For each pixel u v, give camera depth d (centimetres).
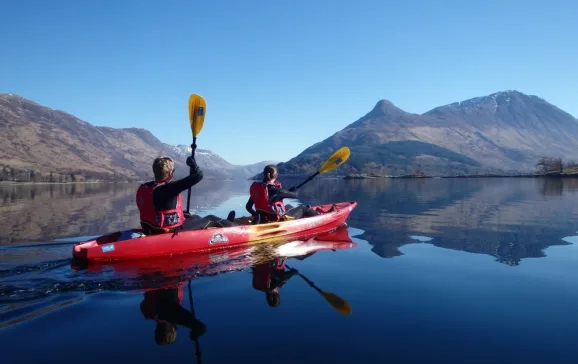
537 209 1098
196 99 677
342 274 425
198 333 268
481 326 283
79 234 708
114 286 373
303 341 256
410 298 345
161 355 235
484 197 1591
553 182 3306
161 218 503
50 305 321
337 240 638
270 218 659
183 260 486
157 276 410
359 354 239
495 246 589
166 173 507
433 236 675
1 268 436
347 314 305
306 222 682
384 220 882
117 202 1549
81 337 260
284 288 373
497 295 354
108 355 235
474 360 232
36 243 607
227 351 242
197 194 2289
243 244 580
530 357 236
